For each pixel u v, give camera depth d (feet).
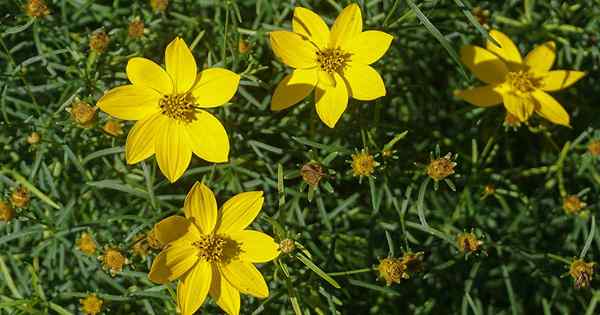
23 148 1.55
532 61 1.53
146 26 1.54
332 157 1.45
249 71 1.49
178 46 1.35
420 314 1.57
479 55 1.52
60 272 1.51
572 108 1.71
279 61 1.59
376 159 1.50
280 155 1.62
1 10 1.56
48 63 1.50
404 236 1.48
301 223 1.53
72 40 1.57
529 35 1.66
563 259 1.50
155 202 1.45
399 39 1.62
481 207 1.63
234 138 1.54
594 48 1.64
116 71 1.54
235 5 1.50
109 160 1.56
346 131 1.57
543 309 1.64
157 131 1.37
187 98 1.37
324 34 1.40
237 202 1.37
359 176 1.47
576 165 1.65
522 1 1.69
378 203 1.49
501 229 1.63
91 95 1.51
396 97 1.63
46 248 1.56
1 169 1.53
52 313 1.52
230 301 1.37
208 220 1.36
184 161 1.37
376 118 1.53
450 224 1.56
